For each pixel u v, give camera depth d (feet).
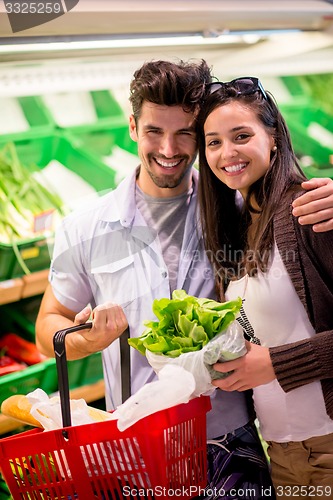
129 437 4.77
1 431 7.99
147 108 6.08
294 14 7.43
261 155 5.65
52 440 4.83
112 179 9.76
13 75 8.07
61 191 9.38
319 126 11.85
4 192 8.88
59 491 4.99
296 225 5.56
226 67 9.20
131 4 6.22
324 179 5.49
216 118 5.66
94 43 6.93
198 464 5.24
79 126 9.73
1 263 8.32
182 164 6.30
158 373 4.98
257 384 5.37
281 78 11.48
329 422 5.80
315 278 5.48
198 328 4.97
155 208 6.65
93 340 5.74
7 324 9.24
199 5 6.64
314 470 5.89
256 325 5.83
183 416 4.93
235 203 6.28
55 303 6.85
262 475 6.17
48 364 8.43
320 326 5.55
